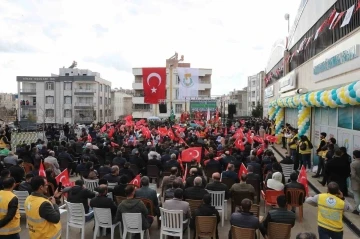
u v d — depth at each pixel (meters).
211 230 7.80
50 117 70.12
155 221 10.16
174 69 68.31
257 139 19.95
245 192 9.45
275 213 7.10
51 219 5.54
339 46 14.77
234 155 14.37
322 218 6.69
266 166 12.45
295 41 27.67
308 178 15.52
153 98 29.66
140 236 8.14
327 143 14.66
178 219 8.08
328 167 11.69
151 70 29.39
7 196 5.86
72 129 34.47
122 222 8.24
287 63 30.53
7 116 69.06
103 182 9.12
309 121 20.11
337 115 15.79
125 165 11.91
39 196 5.62
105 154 16.66
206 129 26.03
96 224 8.50
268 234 7.13
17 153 15.52
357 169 10.19
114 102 86.62
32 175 10.14
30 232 5.66
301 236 4.09
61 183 10.99
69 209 8.64
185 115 44.81
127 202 7.92
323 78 17.34
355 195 10.34
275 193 9.94
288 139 22.72
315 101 15.81
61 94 70.50
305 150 16.84
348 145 14.38
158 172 14.46
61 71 74.75
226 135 22.88
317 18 20.38
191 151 13.86
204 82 70.88
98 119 71.81
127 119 30.19
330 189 6.66
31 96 70.81
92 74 76.25
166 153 15.98
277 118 31.36
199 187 9.10
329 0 17.97
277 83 35.44
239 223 6.97
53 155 14.21
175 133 21.84
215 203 9.90
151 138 22.03
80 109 70.25
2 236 5.88
